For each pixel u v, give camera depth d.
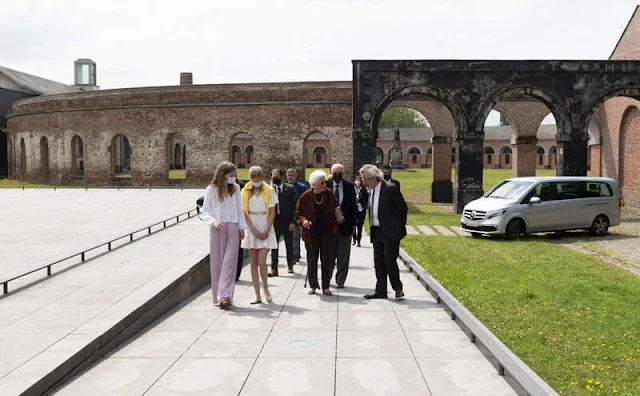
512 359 5.46
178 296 8.91
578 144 25.33
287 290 9.97
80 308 7.18
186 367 5.86
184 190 34.91
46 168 47.44
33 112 46.88
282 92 36.59
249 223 8.91
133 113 39.94
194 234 14.05
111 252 11.36
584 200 18.67
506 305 9.37
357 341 6.82
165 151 39.19
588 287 10.76
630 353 7.05
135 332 7.14
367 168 9.27
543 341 7.54
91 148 42.00
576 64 25.12
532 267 12.92
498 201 18.22
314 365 5.94
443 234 19.00
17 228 16.17
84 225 16.83
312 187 9.52
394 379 5.54
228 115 37.53
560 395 5.72
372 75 25.23
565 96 25.23
